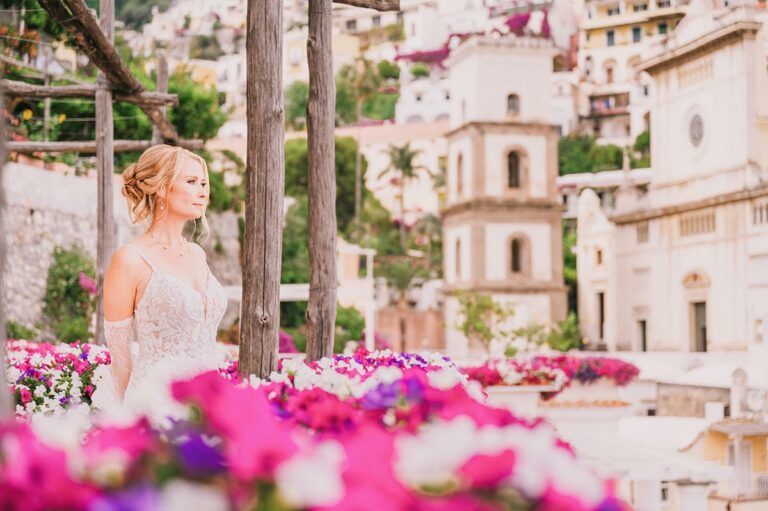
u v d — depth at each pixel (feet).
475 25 253.85
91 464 5.19
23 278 59.00
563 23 245.24
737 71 112.27
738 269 110.01
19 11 34.37
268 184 16.19
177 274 12.53
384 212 207.31
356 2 23.85
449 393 7.86
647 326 131.03
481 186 148.46
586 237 149.38
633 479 22.50
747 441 33.04
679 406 53.62
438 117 242.99
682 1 227.81
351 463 5.34
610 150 221.46
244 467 5.16
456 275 154.30
